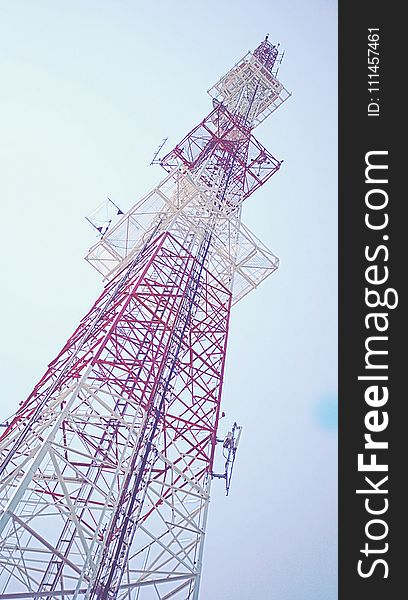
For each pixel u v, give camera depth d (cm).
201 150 3369
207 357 2548
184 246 2633
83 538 1409
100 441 2017
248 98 4347
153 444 1839
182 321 2298
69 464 1516
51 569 1744
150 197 2927
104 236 2927
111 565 1439
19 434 1705
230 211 3219
